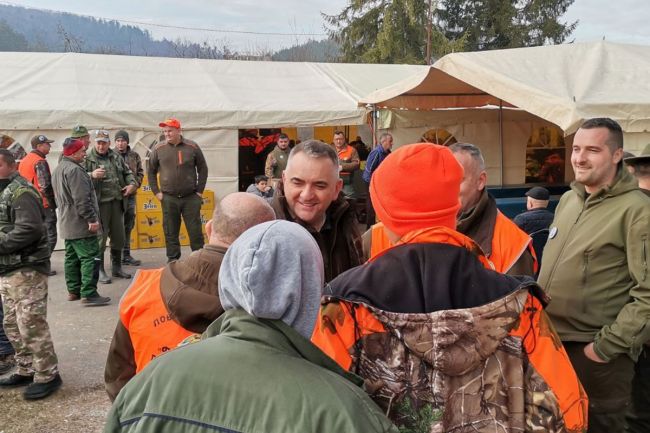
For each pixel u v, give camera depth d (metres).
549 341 1.50
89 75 11.40
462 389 1.40
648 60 7.00
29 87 10.55
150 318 2.02
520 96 6.04
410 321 1.40
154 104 10.60
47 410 4.31
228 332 1.29
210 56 27.42
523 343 1.46
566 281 2.70
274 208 2.59
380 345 1.44
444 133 12.22
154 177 8.34
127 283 7.90
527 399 1.44
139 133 10.34
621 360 2.61
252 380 1.18
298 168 2.49
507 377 1.43
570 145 12.86
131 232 9.55
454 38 34.06
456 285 1.46
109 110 10.04
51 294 7.39
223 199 2.15
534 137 12.66
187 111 10.47
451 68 6.79
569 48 7.09
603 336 2.53
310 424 1.12
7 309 4.49
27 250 4.35
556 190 12.45
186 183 8.24
